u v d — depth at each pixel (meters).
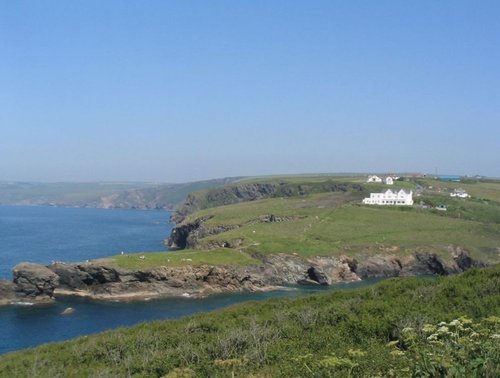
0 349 54.72
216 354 20.62
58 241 159.00
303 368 14.40
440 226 135.25
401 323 19.33
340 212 151.62
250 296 89.19
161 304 80.94
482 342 10.72
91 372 21.97
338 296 34.03
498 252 117.06
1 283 80.31
